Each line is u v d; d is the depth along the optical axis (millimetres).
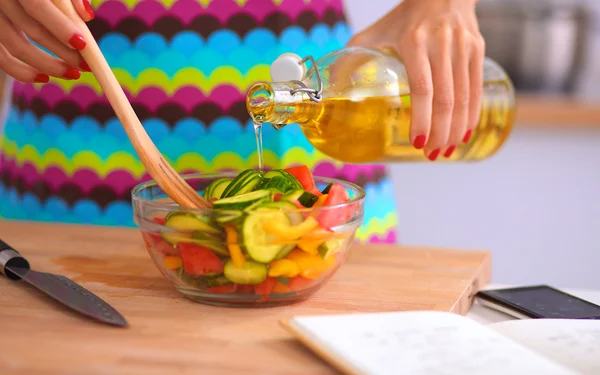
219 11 1122
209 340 666
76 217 1185
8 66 911
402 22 903
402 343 605
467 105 890
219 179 830
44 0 758
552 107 2033
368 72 848
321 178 864
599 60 2137
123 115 760
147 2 1116
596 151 2066
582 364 620
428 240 2189
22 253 937
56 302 758
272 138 1143
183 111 1145
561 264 2148
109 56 1139
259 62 1133
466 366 568
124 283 827
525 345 658
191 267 721
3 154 1276
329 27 1188
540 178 2121
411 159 928
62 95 1148
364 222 1196
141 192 804
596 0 2121
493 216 2154
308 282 741
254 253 696
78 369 604
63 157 1168
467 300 834
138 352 638
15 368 604
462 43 866
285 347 651
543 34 2119
